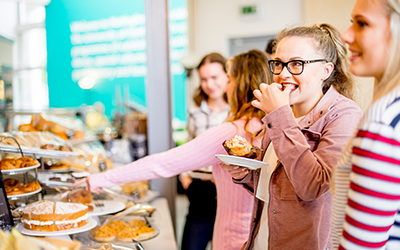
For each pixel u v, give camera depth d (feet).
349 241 2.09
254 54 4.50
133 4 17.17
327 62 3.17
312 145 3.10
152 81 7.79
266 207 3.46
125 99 15.33
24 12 8.89
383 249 2.10
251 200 4.27
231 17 17.07
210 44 17.39
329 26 3.40
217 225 4.47
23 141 4.81
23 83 8.59
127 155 10.79
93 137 8.17
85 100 17.42
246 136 4.13
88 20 17.15
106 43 17.35
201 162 4.25
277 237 3.12
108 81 17.58
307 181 2.76
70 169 5.98
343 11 13.34
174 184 8.21
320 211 3.04
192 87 18.24
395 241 2.23
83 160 6.50
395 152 1.99
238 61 4.54
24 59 8.80
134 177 4.48
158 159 4.37
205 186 6.82
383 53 2.18
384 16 2.15
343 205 2.37
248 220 4.26
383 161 1.99
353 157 2.13
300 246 3.04
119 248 3.85
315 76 3.11
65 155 5.03
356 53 2.34
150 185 7.83
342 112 3.05
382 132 2.02
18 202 4.81
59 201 4.68
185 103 18.65
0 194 3.51
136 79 17.54
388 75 2.17
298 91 3.14
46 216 3.93
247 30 16.93
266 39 16.99
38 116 6.16
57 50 16.85
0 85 6.95
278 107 2.96
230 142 3.36
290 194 3.09
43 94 9.48
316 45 3.13
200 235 6.74
